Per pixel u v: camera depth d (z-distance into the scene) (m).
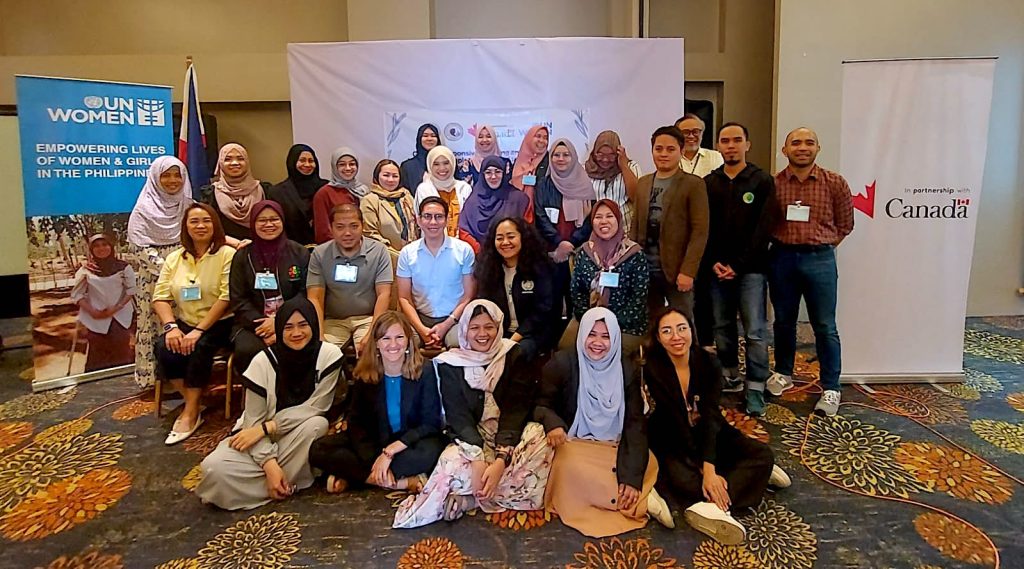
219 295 3.10
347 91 4.09
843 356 3.46
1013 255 4.87
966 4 4.52
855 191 3.29
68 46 5.35
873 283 3.38
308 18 5.45
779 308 3.21
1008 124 4.68
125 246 3.88
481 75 4.04
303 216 3.77
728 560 1.99
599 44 4.00
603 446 2.36
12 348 4.51
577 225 3.80
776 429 2.95
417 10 4.94
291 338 2.44
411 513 2.21
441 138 4.11
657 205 3.18
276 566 2.00
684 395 2.38
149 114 3.87
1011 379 3.53
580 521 2.21
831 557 2.00
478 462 2.29
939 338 3.43
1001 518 2.20
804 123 4.66
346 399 2.89
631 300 2.97
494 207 3.66
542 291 2.98
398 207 3.76
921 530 2.13
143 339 3.50
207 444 2.91
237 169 3.68
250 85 5.27
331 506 2.35
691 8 5.47
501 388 2.46
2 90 5.12
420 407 2.42
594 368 2.35
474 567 1.98
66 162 3.60
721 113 5.51
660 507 2.17
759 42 5.37
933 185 3.27
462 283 3.17
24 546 2.14
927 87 3.18
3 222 4.55
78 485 2.54
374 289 3.18
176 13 5.38
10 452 2.85
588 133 4.08
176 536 2.18
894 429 2.92
